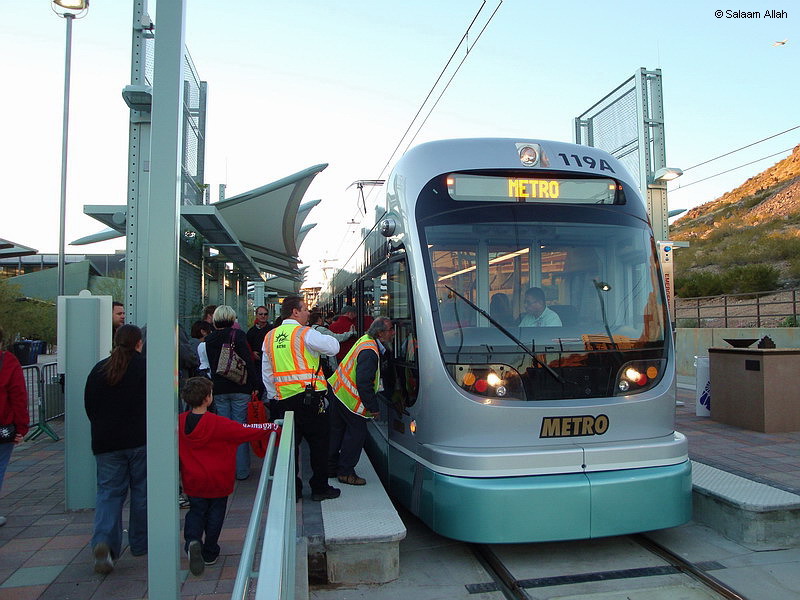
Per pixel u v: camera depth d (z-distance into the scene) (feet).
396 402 18.48
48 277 101.81
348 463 18.40
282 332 17.08
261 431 13.66
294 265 67.15
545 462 15.20
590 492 15.01
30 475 21.88
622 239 17.71
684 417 32.04
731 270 86.94
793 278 82.79
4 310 80.53
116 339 13.74
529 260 17.04
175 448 7.65
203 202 39.91
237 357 19.49
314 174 38.50
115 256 157.07
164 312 7.68
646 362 16.69
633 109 37.63
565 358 16.08
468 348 15.99
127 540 15.58
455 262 16.81
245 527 16.29
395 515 15.64
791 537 16.46
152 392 7.61
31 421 31.83
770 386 27.32
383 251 21.29
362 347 17.85
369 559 14.38
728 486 18.08
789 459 22.36
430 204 17.33
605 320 16.87
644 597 13.61
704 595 13.69
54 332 94.73
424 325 16.38
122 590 12.59
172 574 7.57
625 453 15.69
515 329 16.30
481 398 15.61
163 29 7.85
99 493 13.58
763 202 186.29
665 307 17.62
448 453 15.24
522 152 17.85
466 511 14.74
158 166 7.74
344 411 18.45
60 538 15.53
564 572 14.96
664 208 36.24
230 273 56.39
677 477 15.85
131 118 24.02
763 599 13.34
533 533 14.71
